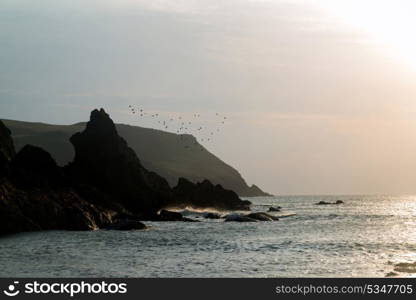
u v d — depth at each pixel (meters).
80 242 62.59
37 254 52.06
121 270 42.91
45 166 94.69
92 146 118.25
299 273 41.09
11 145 100.00
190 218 111.94
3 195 73.19
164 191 138.38
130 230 79.19
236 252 53.94
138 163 137.62
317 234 73.88
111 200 102.81
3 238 66.44
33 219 75.00
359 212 146.50
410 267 42.19
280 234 74.38
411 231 78.38
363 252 52.62
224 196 156.38
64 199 82.88
